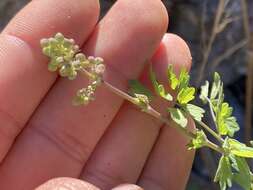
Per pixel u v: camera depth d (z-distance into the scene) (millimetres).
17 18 87
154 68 87
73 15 85
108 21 86
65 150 89
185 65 89
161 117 75
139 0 85
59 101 88
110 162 90
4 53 87
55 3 85
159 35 85
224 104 75
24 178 90
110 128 90
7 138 89
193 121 86
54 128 89
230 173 73
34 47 86
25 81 87
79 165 90
